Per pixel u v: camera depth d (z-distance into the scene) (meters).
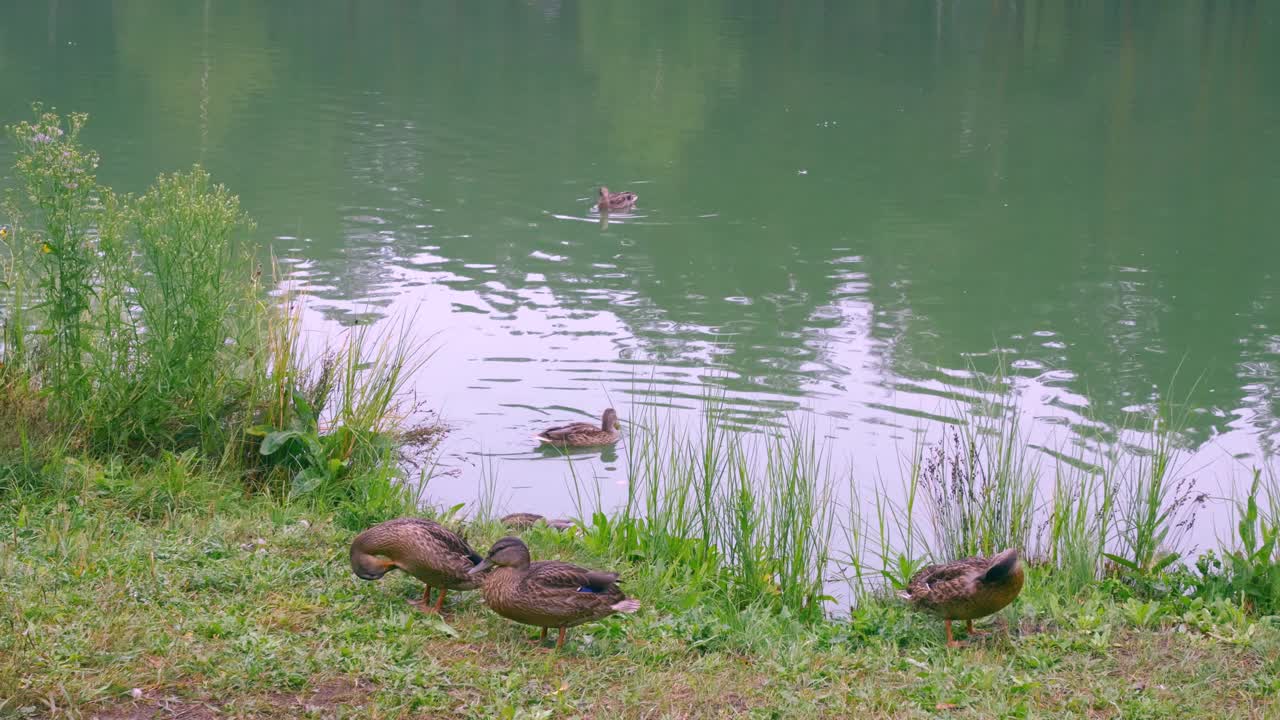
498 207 24.11
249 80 38.22
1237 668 7.40
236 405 10.56
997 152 30.27
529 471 12.37
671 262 20.61
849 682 7.05
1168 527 9.83
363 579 7.96
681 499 9.84
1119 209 25.06
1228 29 51.41
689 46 47.06
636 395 14.38
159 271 10.19
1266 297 19.22
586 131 32.38
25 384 9.93
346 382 11.27
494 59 43.84
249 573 7.80
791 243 22.06
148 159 26.83
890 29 51.50
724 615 8.06
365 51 44.81
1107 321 17.89
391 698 6.33
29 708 5.88
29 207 19.80
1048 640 7.74
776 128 32.94
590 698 6.62
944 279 19.98
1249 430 13.75
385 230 21.91
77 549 7.82
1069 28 51.72
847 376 15.20
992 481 10.05
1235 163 29.38
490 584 7.20
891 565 10.07
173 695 6.22
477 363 15.22
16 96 33.88
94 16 50.69
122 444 9.90
